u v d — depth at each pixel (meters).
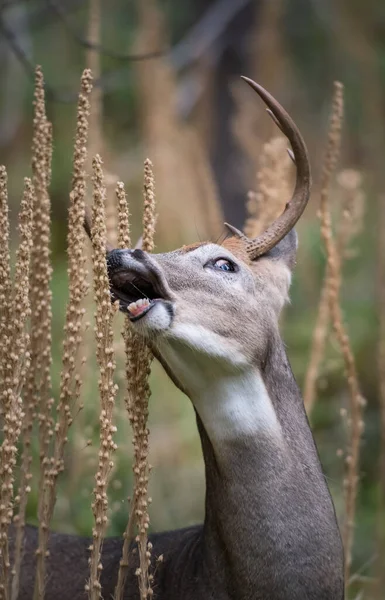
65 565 8.88
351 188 11.84
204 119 20.12
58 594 8.73
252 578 7.95
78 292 7.85
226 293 8.00
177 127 18.19
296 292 16.47
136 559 8.55
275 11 20.31
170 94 18.27
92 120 12.80
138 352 7.88
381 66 22.06
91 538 9.12
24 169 21.78
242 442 7.98
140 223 16.95
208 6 21.14
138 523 7.84
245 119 17.27
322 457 14.11
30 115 23.28
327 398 14.59
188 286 7.88
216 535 8.12
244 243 8.67
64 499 11.45
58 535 9.17
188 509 13.23
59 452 7.99
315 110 23.53
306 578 7.94
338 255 11.54
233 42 20.27
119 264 7.59
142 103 18.70
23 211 7.57
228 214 19.22
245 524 7.97
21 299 7.59
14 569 8.27
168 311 7.71
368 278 17.38
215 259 8.11
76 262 7.84
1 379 7.67
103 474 7.66
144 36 19.03
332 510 8.18
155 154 17.14
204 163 16.58
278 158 10.52
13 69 22.98
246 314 8.04
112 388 7.64
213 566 8.12
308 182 8.78
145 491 7.83
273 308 8.37
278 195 10.41
